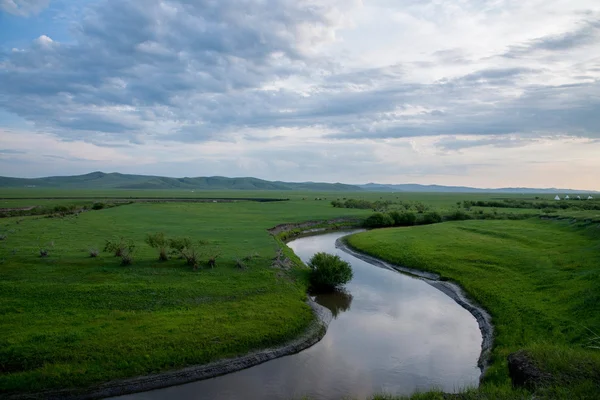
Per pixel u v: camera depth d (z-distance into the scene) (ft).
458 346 76.79
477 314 92.94
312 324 85.76
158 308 84.79
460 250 155.84
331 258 119.96
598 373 44.65
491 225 227.61
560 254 130.72
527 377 46.98
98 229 189.37
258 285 103.71
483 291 104.73
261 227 220.64
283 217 286.05
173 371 63.87
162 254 119.96
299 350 74.79
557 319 76.69
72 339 68.23
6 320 73.97
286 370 66.85
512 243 164.45
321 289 116.88
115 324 75.31
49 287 90.07
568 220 204.74
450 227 229.66
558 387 41.98
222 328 77.05
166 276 104.58
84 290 89.81
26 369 60.59
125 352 66.13
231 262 123.03
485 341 77.15
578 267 109.19
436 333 83.71
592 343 62.90
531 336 72.13
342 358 71.61
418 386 61.00
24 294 85.81
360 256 170.60
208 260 121.60
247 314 84.74
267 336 76.38
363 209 377.91
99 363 63.16
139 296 89.71
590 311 76.28
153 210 320.09
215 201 493.77
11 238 151.74
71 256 119.14
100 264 111.96
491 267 126.00
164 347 68.69
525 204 410.93
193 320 79.51
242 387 61.00
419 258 148.05
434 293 114.01
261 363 69.26
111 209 320.50
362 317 94.02
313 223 273.54
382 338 81.05
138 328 74.23
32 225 197.16
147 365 64.13
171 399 57.52
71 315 78.18
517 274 115.14
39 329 71.15
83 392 57.82
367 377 64.23
